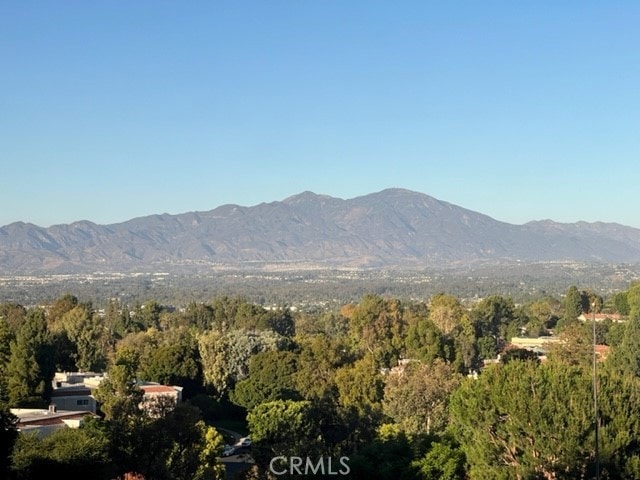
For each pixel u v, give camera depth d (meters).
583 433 41.72
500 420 44.78
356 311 127.88
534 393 43.69
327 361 92.75
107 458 48.25
